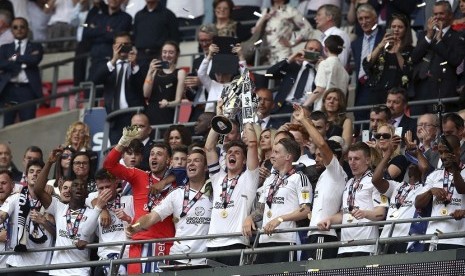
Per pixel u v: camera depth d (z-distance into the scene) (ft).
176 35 163.63
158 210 123.44
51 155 128.26
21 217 128.77
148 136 140.56
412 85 141.59
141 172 127.03
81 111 168.14
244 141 124.36
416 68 141.59
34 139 168.76
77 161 130.82
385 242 114.11
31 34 182.70
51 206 128.88
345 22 165.07
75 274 127.34
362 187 119.03
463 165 118.83
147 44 161.99
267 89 141.38
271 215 119.55
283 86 145.38
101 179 126.00
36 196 128.98
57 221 128.26
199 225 123.03
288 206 119.34
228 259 121.39
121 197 127.95
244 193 121.19
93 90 161.89
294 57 144.97
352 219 118.62
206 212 123.24
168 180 125.90
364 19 147.02
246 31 160.45
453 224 116.16
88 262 123.24
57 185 135.23
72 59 172.96
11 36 170.71
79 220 127.03
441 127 120.88
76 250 127.54
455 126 124.98
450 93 140.26
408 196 119.14
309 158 124.57
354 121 141.69
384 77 141.18
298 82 144.77
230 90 123.54
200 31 149.69
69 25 182.70
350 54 150.82
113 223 127.44
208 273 119.44
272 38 156.04
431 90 140.87
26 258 128.88
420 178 119.55
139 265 124.57
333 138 129.49
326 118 129.49
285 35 155.63
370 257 114.01
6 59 169.68
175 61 150.82
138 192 126.21
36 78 170.30
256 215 121.19
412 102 139.03
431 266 111.75
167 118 149.28
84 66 173.47
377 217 117.91
